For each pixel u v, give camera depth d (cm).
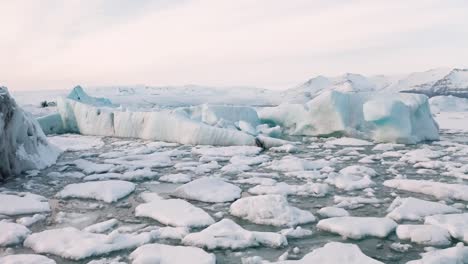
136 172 843
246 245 436
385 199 635
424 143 1385
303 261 387
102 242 439
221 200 633
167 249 417
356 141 1402
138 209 572
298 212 547
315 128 1587
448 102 4112
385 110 1389
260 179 779
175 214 541
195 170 913
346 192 689
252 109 1766
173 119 1523
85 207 607
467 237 442
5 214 564
